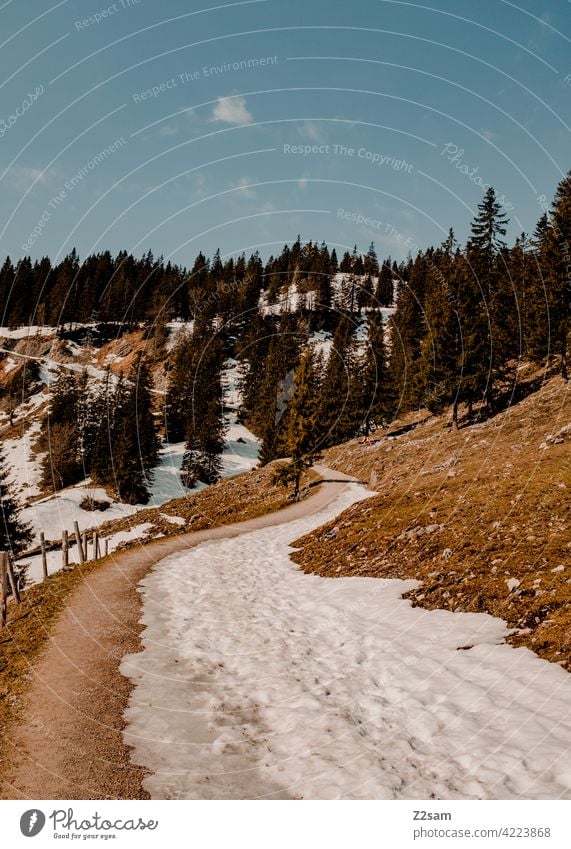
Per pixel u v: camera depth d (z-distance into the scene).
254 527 31.56
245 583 18.02
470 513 17.98
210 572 19.64
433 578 13.94
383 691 9.11
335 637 11.99
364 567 17.23
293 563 21.06
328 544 21.78
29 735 8.13
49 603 15.51
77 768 7.25
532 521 15.28
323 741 7.76
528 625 10.07
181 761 7.44
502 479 21.83
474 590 12.35
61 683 10.02
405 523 19.89
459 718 7.77
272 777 7.07
